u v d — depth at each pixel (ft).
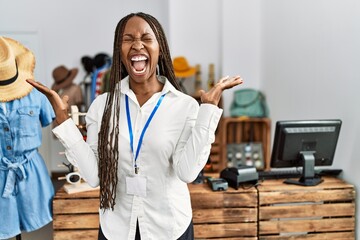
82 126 7.57
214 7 15.62
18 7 16.40
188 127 4.17
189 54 15.83
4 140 7.11
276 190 7.57
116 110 4.31
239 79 4.04
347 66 8.15
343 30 8.29
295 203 7.64
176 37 15.74
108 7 16.79
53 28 16.69
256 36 14.90
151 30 4.10
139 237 4.41
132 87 4.46
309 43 10.13
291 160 8.04
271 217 7.61
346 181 8.25
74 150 4.20
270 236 7.68
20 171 7.26
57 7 16.60
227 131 14.49
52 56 16.83
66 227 7.53
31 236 9.57
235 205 7.52
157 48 4.14
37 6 16.49
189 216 4.59
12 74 7.09
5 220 7.22
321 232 7.75
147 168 4.25
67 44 16.83
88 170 4.29
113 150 4.25
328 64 9.03
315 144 7.91
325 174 8.50
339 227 7.74
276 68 12.95
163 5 16.85
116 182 4.32
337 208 7.69
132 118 4.38
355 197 7.86
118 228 4.43
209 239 7.55
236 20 14.79
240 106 14.30
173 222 4.38
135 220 4.35
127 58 4.09
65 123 4.15
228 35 14.84
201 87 15.89
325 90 9.22
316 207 7.65
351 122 8.03
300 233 7.84
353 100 7.93
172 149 4.21
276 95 13.01
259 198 7.55
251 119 13.85
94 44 16.92
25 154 7.37
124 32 4.10
